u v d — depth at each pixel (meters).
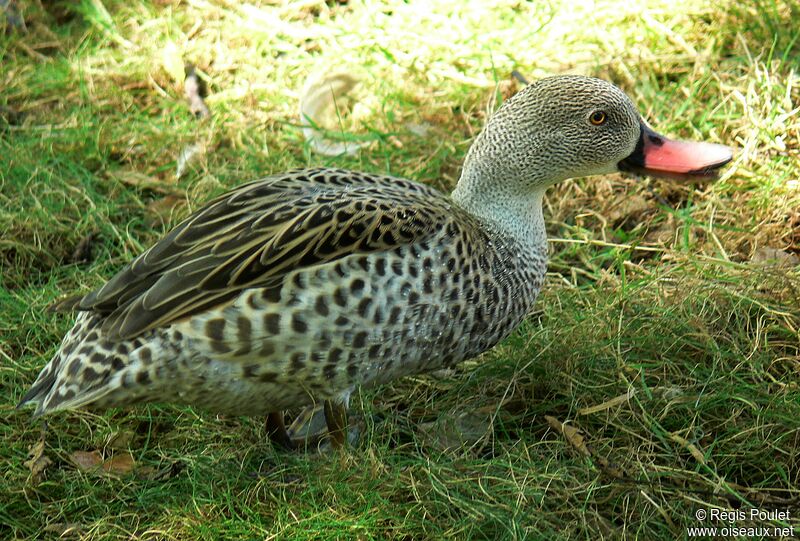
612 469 4.48
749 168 6.28
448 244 4.30
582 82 4.72
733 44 7.38
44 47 7.98
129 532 4.36
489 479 4.50
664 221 6.12
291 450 4.87
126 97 7.42
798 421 4.59
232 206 4.36
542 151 4.68
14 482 4.64
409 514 4.30
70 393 4.09
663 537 4.24
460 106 7.20
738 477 4.57
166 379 4.07
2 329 5.54
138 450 4.87
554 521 4.32
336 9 8.12
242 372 4.11
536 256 4.77
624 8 7.63
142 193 6.73
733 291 5.31
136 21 8.15
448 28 7.78
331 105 7.27
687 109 6.81
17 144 6.84
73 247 6.24
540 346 5.15
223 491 4.52
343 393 4.34
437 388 5.11
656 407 4.84
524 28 7.71
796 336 5.11
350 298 4.08
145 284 4.16
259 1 8.21
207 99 7.42
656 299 5.45
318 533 4.25
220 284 4.04
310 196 4.36
